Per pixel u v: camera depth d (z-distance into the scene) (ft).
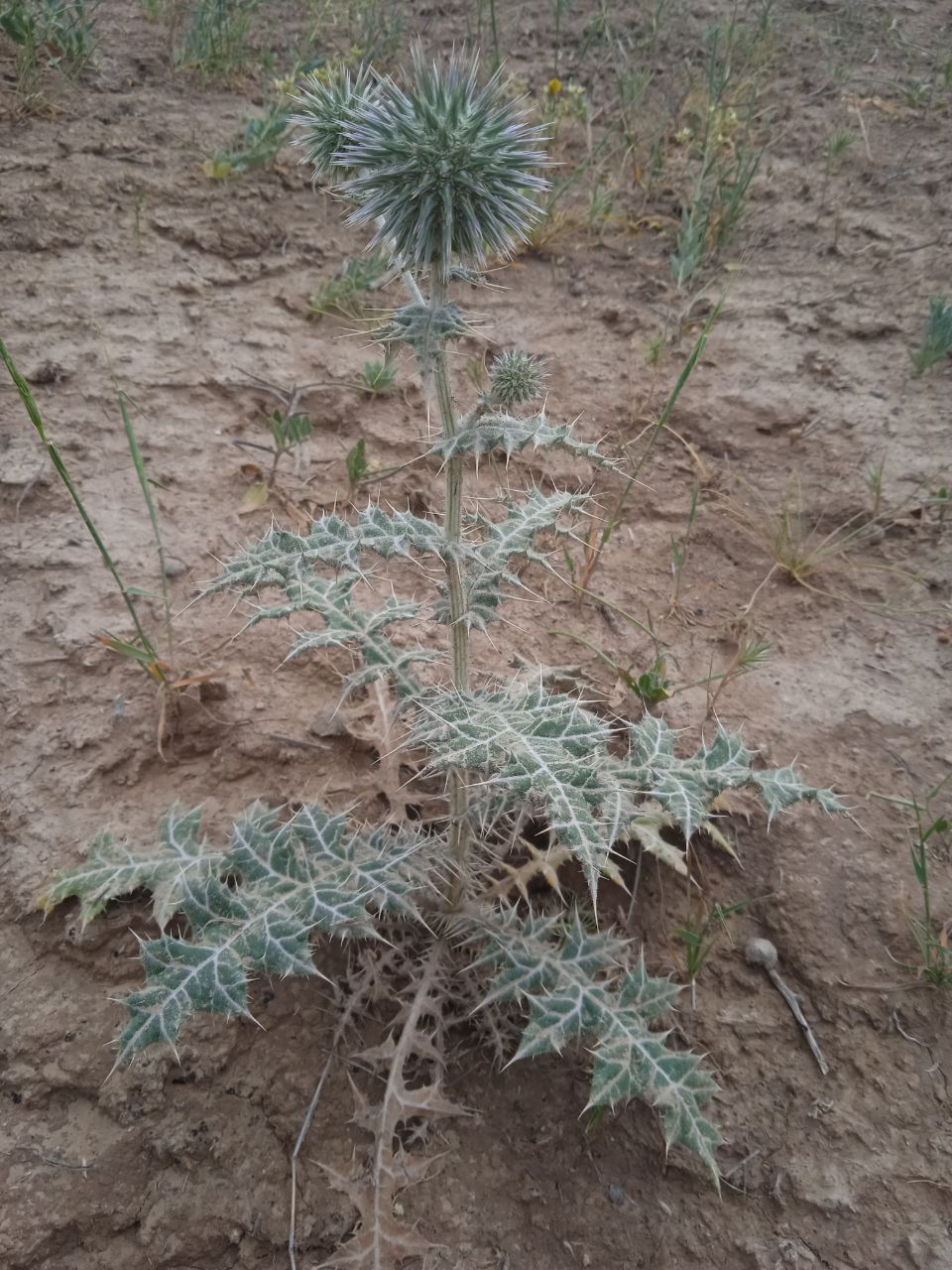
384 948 1.52
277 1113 1.39
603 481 2.37
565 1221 1.34
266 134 3.03
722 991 1.55
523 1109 1.43
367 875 1.32
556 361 2.66
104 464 2.23
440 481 2.32
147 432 2.32
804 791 1.39
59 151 3.00
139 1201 1.31
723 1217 1.35
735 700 1.93
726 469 2.42
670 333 2.76
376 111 1.09
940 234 3.06
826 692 1.96
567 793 1.06
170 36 3.76
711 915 1.55
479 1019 1.48
